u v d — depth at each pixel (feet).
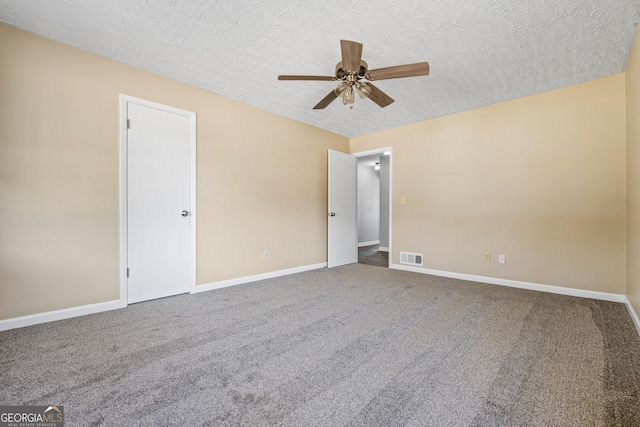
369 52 7.79
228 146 11.05
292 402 4.28
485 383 4.74
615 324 7.16
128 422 3.84
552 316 7.77
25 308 7.01
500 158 11.31
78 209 7.74
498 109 11.36
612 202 9.06
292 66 8.67
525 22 6.53
